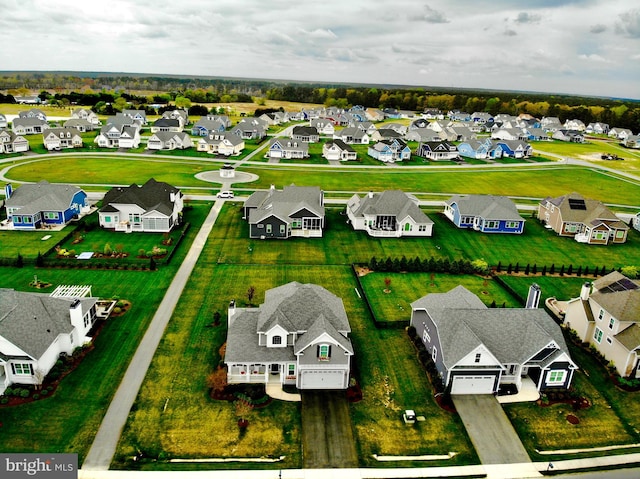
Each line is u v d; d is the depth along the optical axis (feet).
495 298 204.95
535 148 648.79
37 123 594.65
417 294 204.85
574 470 118.93
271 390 140.97
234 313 158.20
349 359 146.61
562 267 231.30
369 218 276.41
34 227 260.62
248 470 113.70
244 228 276.00
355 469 115.96
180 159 468.34
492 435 128.77
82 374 142.72
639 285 175.01
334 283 211.41
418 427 130.11
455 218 301.43
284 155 501.15
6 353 133.69
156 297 190.29
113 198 270.26
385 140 529.04
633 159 586.04
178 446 119.14
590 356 164.76
